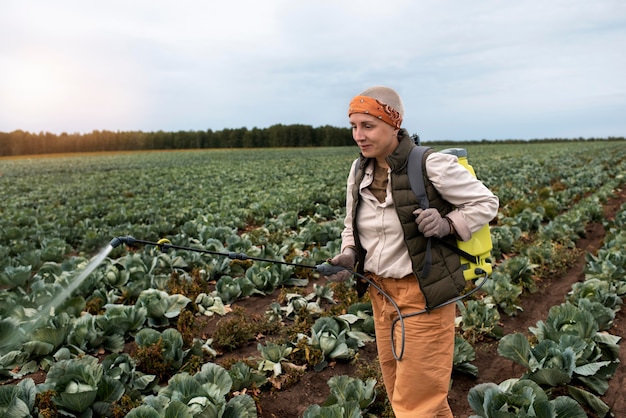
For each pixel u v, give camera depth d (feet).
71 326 18.38
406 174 9.15
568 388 14.43
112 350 18.31
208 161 173.58
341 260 10.35
